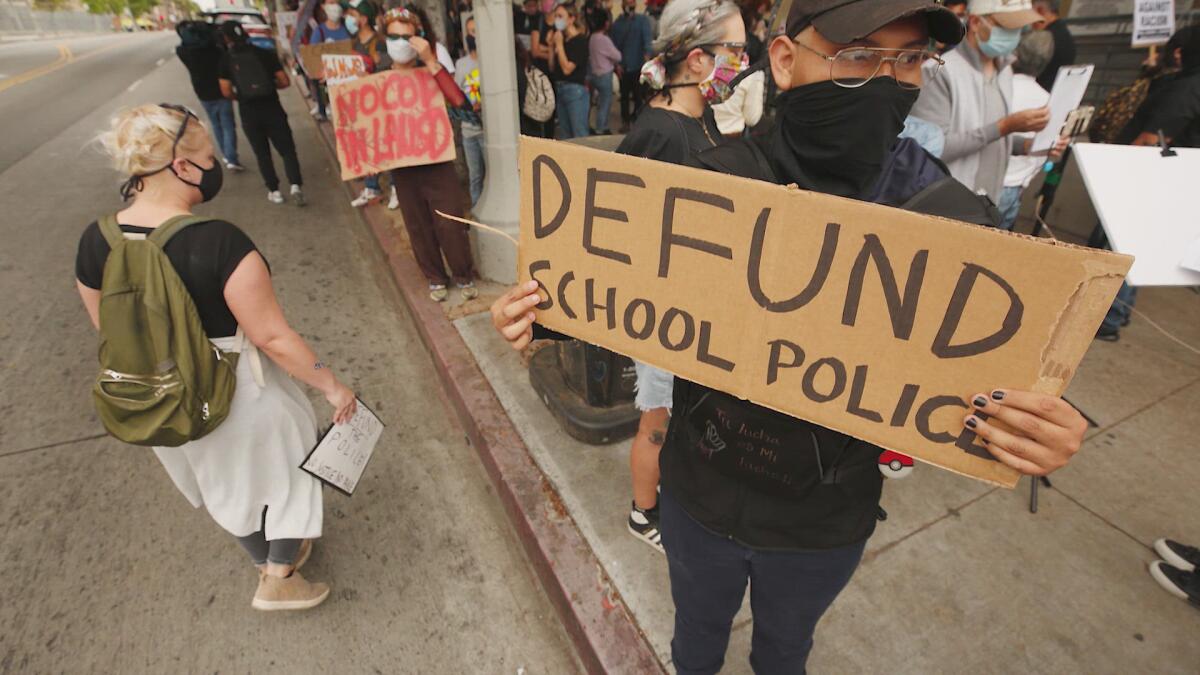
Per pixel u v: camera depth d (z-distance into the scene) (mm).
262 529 1892
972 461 839
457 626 2096
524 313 1153
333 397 1767
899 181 970
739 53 1771
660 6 7391
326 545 2375
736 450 1055
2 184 6539
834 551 1105
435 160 3320
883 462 1066
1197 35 2982
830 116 943
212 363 1476
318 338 3801
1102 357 3234
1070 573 2074
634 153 1761
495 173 3826
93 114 10852
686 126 1771
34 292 4234
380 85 3186
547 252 1079
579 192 1001
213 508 1734
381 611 2133
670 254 955
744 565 1210
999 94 2441
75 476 2643
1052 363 739
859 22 834
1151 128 3135
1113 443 2629
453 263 3727
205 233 1403
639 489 2059
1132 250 1851
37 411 3043
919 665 1803
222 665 1938
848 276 825
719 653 1487
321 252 5039
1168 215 1850
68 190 6383
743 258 894
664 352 1032
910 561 2119
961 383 805
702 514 1148
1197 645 1853
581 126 6363
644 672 1783
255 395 1639
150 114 1373
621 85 7680
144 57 23391
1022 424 760
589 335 1103
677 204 916
